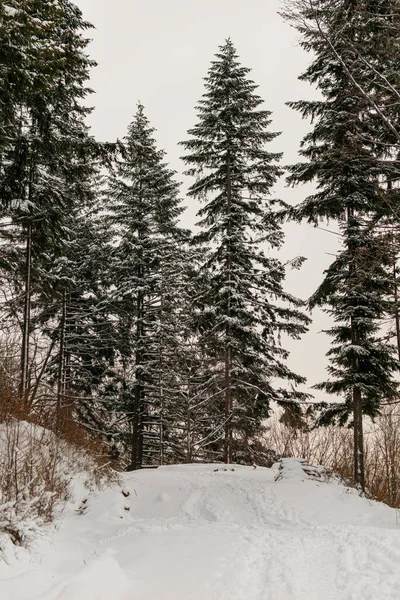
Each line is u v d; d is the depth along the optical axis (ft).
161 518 37.83
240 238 70.13
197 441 81.56
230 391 70.18
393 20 36.58
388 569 18.01
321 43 41.57
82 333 83.61
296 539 25.53
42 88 35.99
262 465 76.89
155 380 81.46
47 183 54.75
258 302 70.13
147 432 81.76
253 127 71.92
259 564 20.43
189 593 16.44
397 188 40.16
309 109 54.65
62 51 34.88
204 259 79.87
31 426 36.70
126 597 16.46
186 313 82.02
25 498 25.58
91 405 82.38
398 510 34.45
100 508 32.71
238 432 73.92
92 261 81.00
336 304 53.06
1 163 47.93
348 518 33.27
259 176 71.61
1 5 29.81
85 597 15.24
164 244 84.02
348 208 53.36
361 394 52.70
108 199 84.89
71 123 56.39
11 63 32.68
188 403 80.12
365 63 37.86
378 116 39.78
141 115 88.22
